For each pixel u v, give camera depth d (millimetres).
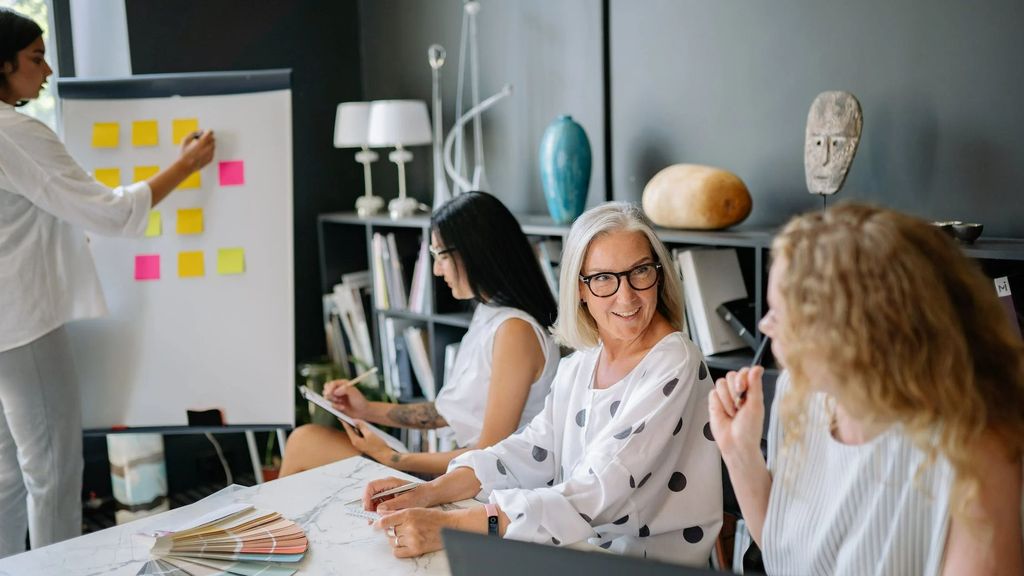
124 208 2492
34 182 2336
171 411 2779
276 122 2775
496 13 3438
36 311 2404
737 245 2348
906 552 1168
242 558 1407
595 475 1549
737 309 2438
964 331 994
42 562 1413
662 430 1576
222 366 2781
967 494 1019
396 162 3963
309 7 3844
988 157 2262
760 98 2701
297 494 1688
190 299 2771
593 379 1774
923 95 2357
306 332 3992
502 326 2180
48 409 2457
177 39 3484
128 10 3348
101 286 2666
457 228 2211
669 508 1623
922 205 2402
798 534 1306
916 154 2395
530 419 2195
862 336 958
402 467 2197
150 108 2773
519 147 3453
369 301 3727
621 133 3109
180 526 1542
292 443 2375
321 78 3914
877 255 967
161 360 2771
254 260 2771
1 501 2537
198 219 2764
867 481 1197
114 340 2760
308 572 1371
